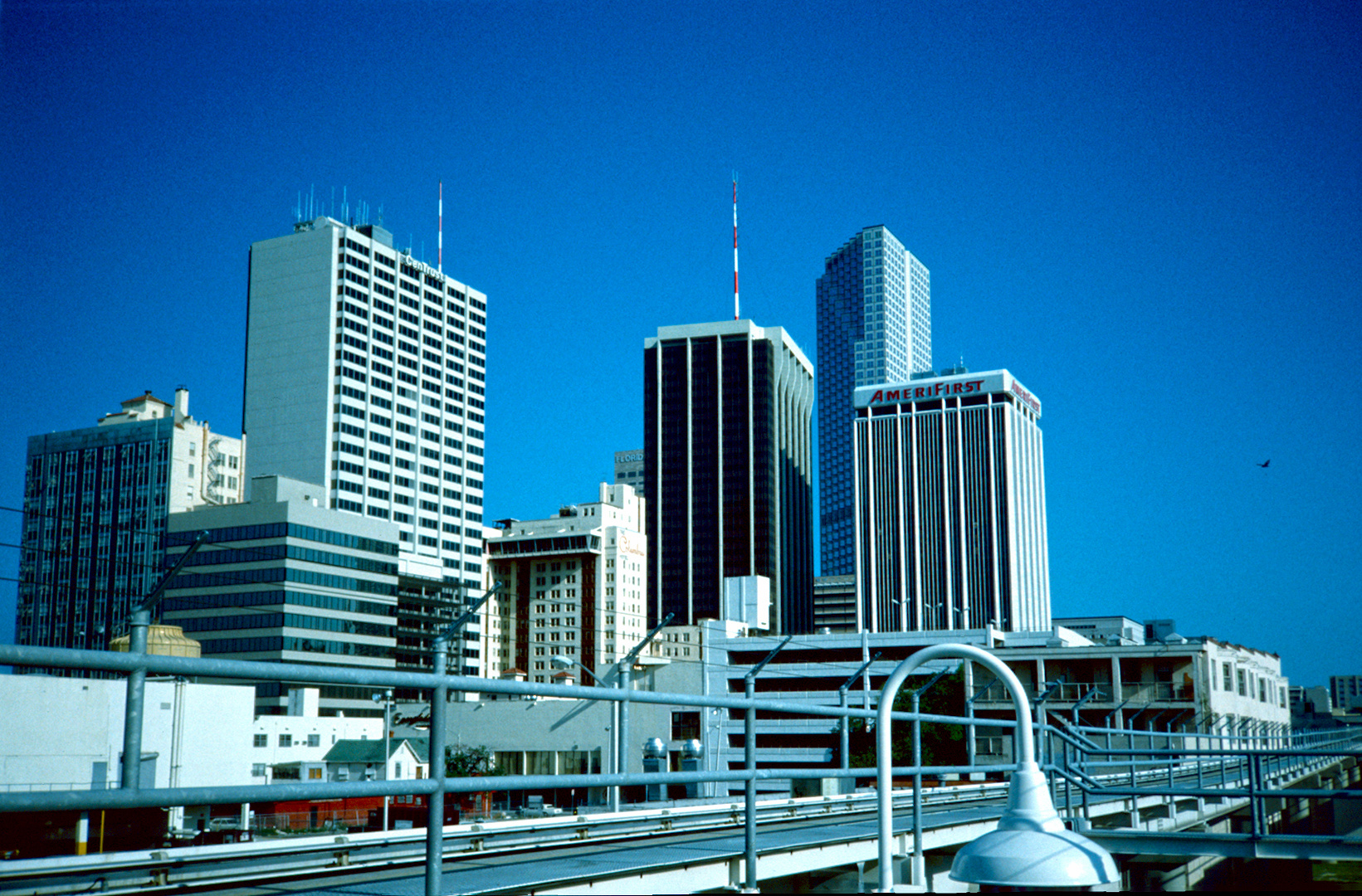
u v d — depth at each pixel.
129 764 4.04
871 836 11.45
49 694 59.69
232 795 4.31
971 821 14.23
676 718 115.25
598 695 6.40
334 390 196.62
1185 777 34.56
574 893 7.36
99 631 174.25
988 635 104.81
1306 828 43.97
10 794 3.72
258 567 153.38
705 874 8.76
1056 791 17.34
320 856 12.24
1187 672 91.25
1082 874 5.43
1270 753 12.43
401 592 182.25
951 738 89.56
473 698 102.94
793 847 9.97
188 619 156.12
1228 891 13.12
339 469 193.75
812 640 115.62
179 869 10.10
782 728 112.62
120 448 181.00
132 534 176.12
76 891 8.91
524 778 5.77
